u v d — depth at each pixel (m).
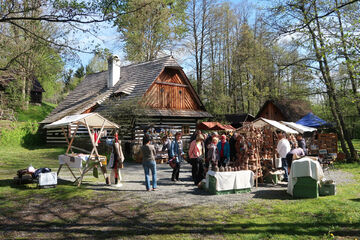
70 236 5.02
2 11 7.93
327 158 13.20
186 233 5.09
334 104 16.73
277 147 10.77
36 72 13.55
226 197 7.82
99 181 10.49
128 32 30.70
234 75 38.12
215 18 34.25
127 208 6.75
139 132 19.00
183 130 23.86
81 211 6.54
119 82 25.39
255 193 8.38
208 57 37.53
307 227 5.29
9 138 24.17
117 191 8.65
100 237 4.96
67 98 31.11
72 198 7.76
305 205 6.79
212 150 9.36
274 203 7.08
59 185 9.58
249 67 33.72
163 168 14.63
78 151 21.16
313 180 7.59
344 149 17.02
